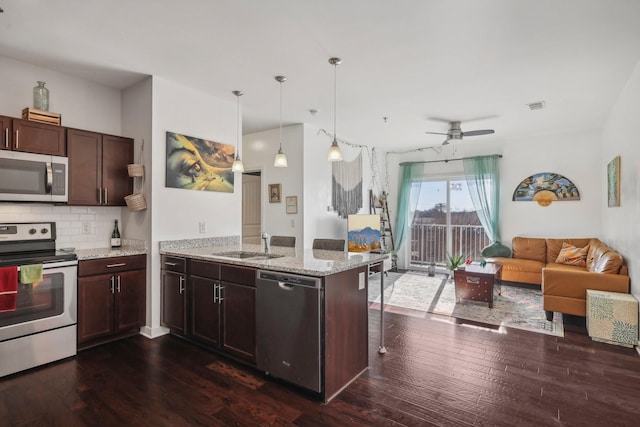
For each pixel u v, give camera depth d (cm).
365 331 269
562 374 261
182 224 357
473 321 385
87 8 221
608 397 229
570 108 433
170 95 347
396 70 317
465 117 472
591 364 279
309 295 227
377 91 371
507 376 258
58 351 281
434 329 361
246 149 576
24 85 306
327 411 214
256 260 271
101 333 309
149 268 337
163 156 341
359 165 653
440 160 679
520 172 607
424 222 702
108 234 363
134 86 354
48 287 275
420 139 611
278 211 537
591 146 551
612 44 266
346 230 609
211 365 276
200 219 374
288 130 525
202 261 298
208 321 294
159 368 270
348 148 624
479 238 649
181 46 273
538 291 518
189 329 311
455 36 255
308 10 222
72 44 271
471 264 502
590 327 332
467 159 645
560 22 235
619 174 392
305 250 346
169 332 347
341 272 239
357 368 258
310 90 370
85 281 299
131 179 354
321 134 547
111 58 295
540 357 292
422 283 579
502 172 623
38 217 317
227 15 229
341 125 517
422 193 704
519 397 229
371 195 687
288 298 237
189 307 311
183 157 357
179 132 354
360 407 218
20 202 288
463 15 227
